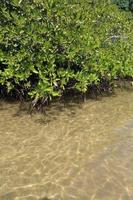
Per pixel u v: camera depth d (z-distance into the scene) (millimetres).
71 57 10703
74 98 12312
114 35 14266
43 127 10039
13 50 10758
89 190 7402
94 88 12625
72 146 9031
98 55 11695
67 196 7215
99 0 15742
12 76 10539
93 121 10508
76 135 9609
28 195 7211
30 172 7934
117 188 7477
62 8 11016
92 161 8383
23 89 11500
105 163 8312
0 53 10609
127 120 10648
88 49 11125
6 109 11195
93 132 9812
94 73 11461
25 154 8625
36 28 10391
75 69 11711
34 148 8898
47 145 9055
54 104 11711
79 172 7965
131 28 15531
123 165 8250
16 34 10430
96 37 12570
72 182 7633
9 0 10906
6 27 10531
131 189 7453
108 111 11297
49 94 10602
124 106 11766
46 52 10500
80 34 11461
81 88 11125
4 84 11578
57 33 10734
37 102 11266
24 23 10422
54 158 8484
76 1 13680
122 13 16719
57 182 7625
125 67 12656
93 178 7773
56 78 10938
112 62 12062
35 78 11414
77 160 8414
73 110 11289
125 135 9680
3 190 7324
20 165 8172
